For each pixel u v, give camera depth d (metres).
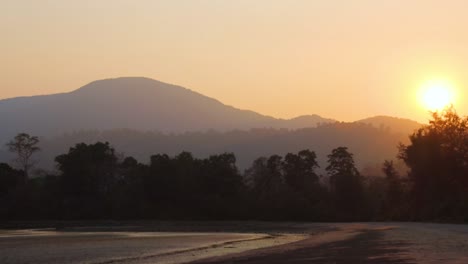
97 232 83.38
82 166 133.12
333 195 148.62
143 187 136.50
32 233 80.38
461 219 78.31
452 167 87.81
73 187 133.00
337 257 29.33
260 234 73.06
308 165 162.00
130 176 140.12
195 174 139.38
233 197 139.25
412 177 94.62
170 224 116.62
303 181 156.50
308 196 147.75
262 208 136.75
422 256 26.78
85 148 136.88
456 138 89.19
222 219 135.25
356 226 80.00
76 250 46.62
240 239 60.53
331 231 72.00
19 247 50.75
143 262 34.72
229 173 139.75
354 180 147.12
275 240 57.44
